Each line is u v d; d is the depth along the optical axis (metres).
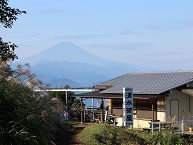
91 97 23.94
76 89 27.45
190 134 17.67
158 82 23.28
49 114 11.23
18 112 8.66
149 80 24.75
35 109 9.84
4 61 9.80
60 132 13.48
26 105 9.41
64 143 12.05
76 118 24.69
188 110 22.77
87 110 25.17
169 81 22.95
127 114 17.47
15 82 10.83
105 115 23.11
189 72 24.67
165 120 20.66
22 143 8.31
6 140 8.16
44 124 10.35
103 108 24.59
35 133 8.77
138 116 22.78
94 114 24.88
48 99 11.62
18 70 11.05
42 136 8.96
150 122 20.52
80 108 24.80
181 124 18.58
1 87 9.47
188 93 21.30
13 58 9.17
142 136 14.97
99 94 24.34
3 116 8.32
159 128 16.89
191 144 16.16
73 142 12.35
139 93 21.48
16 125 8.44
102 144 12.65
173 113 21.94
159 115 21.70
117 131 14.43
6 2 8.68
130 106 17.56
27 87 11.12
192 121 19.97
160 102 21.73
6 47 8.92
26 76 11.27
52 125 11.51
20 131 8.27
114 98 23.20
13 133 8.23
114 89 24.06
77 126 17.05
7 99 8.89
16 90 10.11
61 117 15.60
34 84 11.49
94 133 13.44
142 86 23.06
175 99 22.16
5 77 10.23
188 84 22.50
